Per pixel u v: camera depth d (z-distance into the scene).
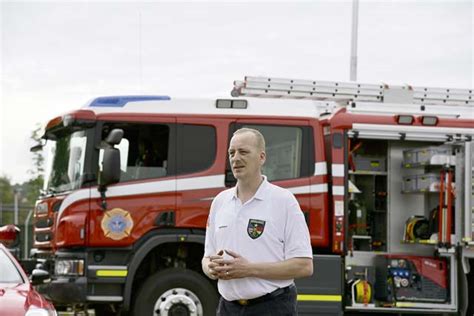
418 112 12.63
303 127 11.95
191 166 11.63
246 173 5.60
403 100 13.00
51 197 11.65
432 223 12.26
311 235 11.78
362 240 12.24
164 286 11.32
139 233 11.36
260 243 5.57
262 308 5.61
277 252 5.59
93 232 11.24
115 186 11.35
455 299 12.11
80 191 11.28
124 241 11.30
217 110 11.79
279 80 12.55
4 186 33.34
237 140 5.62
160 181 11.50
